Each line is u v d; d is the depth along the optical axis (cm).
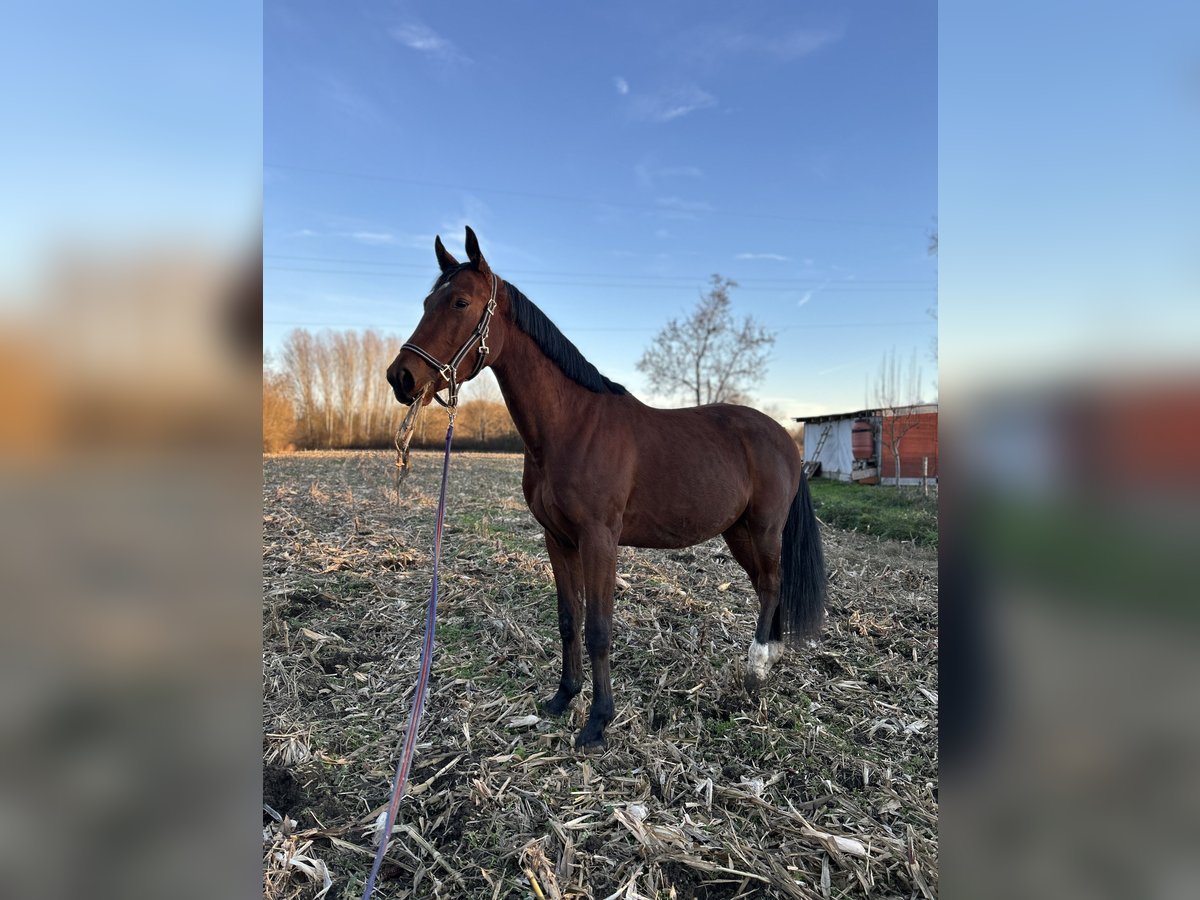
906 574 574
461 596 443
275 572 475
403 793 226
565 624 285
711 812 219
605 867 192
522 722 272
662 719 283
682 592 465
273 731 265
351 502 834
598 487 260
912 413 1555
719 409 327
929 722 284
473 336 242
